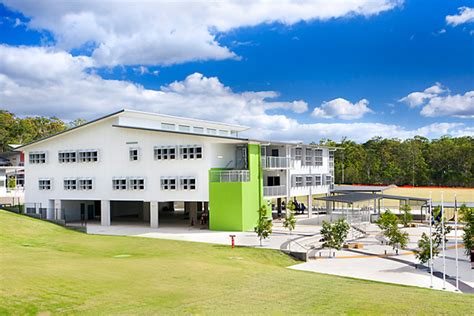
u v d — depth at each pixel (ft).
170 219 183.21
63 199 173.99
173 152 152.76
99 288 57.98
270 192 161.38
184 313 49.90
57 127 398.42
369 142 392.06
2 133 355.97
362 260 104.94
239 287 64.80
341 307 55.21
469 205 183.11
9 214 146.72
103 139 166.20
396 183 341.62
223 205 145.28
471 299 63.26
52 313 47.47
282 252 107.14
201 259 90.63
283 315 50.88
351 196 178.19
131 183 159.84
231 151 158.61
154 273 70.28
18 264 69.87
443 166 337.93
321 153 208.85
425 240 97.76
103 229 150.82
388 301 59.00
